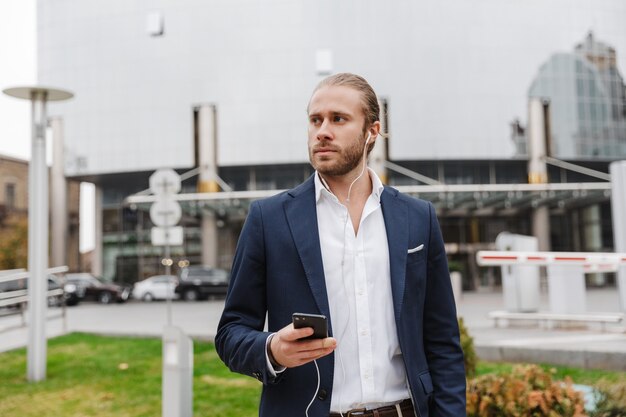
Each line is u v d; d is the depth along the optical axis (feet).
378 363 5.37
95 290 84.28
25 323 33.99
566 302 32.50
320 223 5.59
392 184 100.22
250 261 5.55
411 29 97.76
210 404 19.38
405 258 5.55
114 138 103.35
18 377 25.12
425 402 5.47
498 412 11.73
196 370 25.00
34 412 19.48
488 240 100.27
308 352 4.57
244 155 99.25
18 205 121.49
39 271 24.70
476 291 96.73
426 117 96.99
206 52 101.35
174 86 101.81
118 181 110.42
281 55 99.66
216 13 101.30
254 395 20.56
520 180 102.22
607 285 101.09
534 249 36.11
